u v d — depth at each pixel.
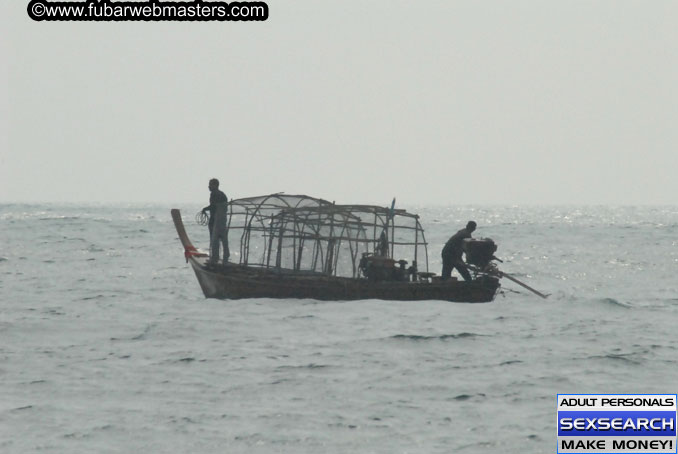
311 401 52.09
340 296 87.06
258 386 55.41
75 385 55.69
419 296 87.19
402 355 64.38
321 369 59.94
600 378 57.59
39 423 47.69
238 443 44.84
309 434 46.12
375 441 45.12
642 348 67.12
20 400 52.12
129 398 52.72
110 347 67.69
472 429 46.97
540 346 67.88
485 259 86.44
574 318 81.50
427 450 43.88
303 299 87.12
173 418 48.62
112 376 58.09
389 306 85.06
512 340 70.19
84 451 43.47
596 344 68.81
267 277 87.50
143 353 65.31
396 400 52.41
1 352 65.75
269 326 75.56
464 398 52.78
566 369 60.09
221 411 50.03
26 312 85.00
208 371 59.41
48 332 74.06
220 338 70.88
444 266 88.25
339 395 53.41
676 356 64.25
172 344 68.62
